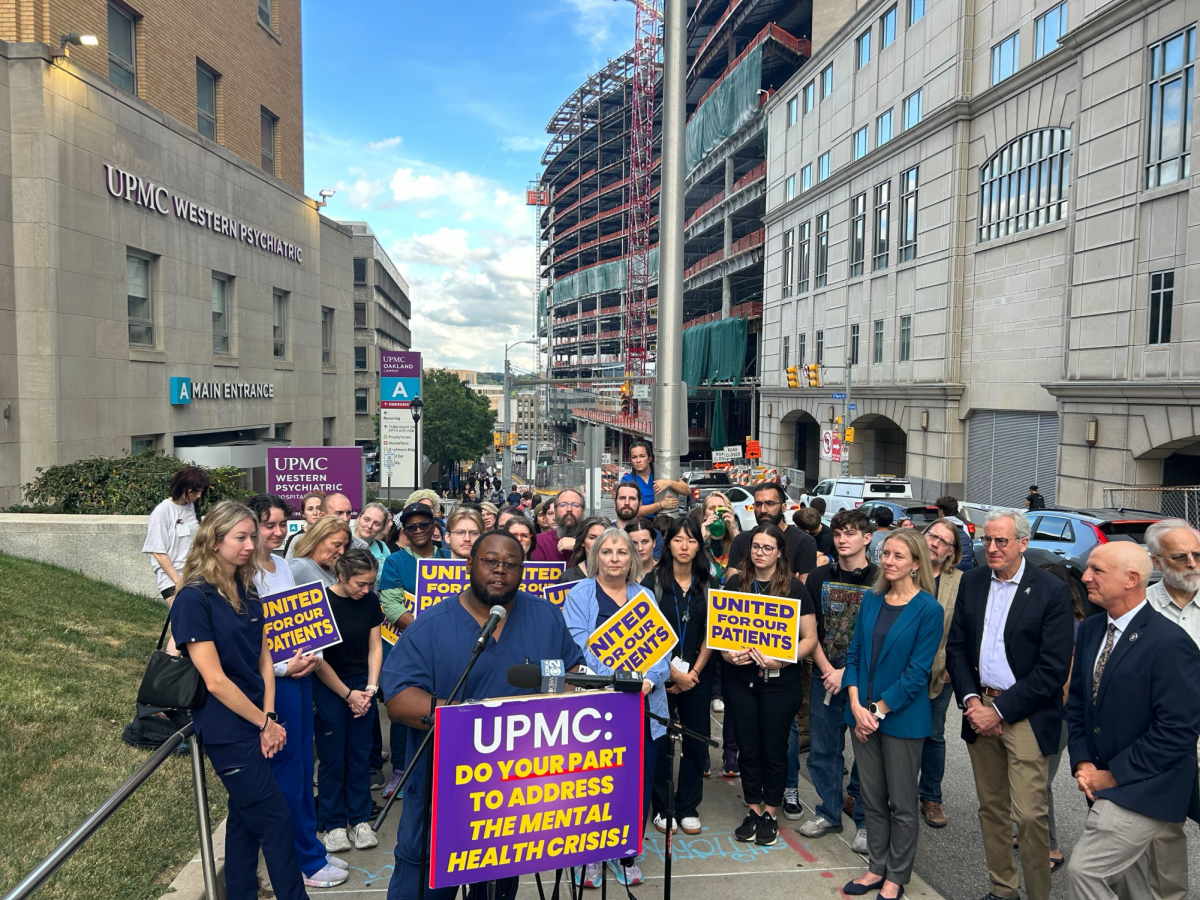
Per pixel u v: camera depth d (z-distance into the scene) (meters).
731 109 52.53
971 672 4.59
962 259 28.19
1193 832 5.54
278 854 3.79
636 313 94.62
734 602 5.04
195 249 20.19
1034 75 23.92
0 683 6.14
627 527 6.80
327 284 30.98
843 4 42.91
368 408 58.94
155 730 5.58
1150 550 4.92
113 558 10.71
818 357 40.41
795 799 5.63
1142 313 19.41
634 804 3.25
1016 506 25.61
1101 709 3.77
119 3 17.81
